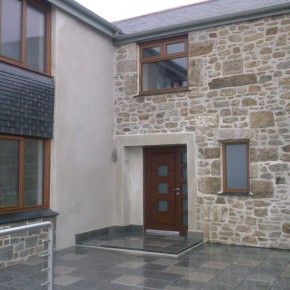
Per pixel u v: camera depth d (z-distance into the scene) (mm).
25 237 6371
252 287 5090
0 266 4789
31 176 6930
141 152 9070
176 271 5867
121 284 5266
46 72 7336
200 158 8031
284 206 7254
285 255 6797
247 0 9086
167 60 8688
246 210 7559
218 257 6707
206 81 8070
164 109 8469
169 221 8742
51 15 7445
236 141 7773
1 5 6430
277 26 7504
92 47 8383
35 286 4609
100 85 8586
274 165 7371
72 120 7715
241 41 7797
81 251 7188
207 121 8008
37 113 6914
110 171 8828
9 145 6488
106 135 8742
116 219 8844
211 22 7980
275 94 7449
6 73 6375
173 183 8766
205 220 7914
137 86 8852
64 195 7430
